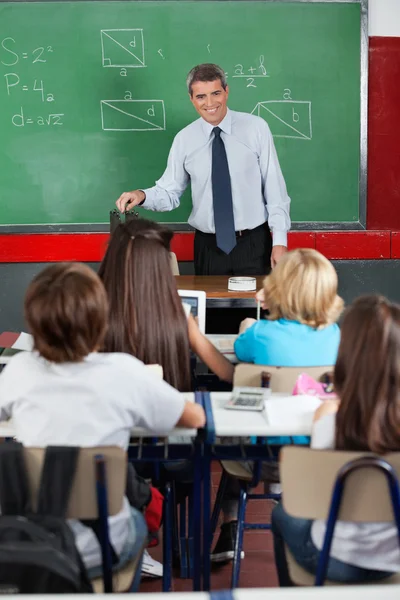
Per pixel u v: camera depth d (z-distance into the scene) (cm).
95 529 157
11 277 474
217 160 412
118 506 154
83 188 468
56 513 147
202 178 419
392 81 467
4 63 452
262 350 217
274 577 241
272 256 408
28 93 457
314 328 216
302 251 216
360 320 150
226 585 237
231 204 412
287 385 204
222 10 452
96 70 456
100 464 149
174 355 216
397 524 150
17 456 149
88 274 161
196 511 189
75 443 158
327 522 151
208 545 191
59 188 467
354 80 462
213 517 250
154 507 207
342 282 485
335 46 458
